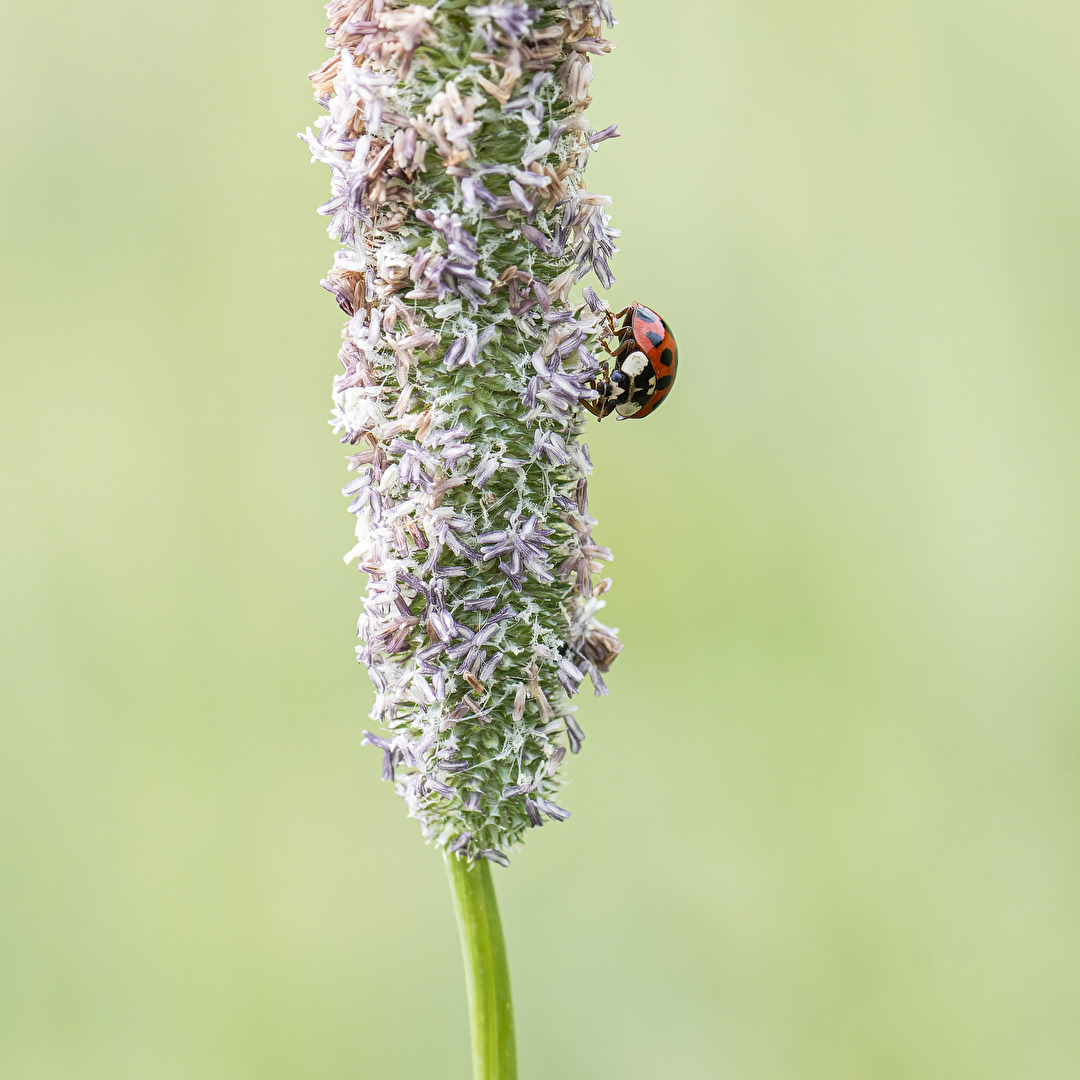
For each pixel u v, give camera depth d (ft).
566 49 0.98
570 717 1.01
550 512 1.00
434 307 0.99
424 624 1.00
